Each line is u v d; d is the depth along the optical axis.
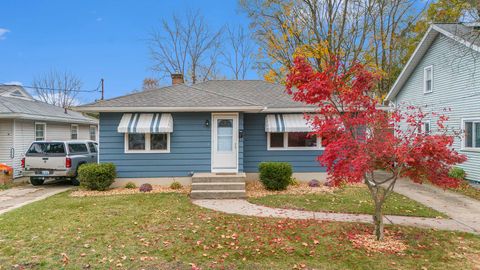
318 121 7.90
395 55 29.70
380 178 16.66
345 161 7.21
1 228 8.18
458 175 15.26
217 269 5.73
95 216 9.30
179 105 13.72
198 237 7.47
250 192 13.03
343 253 6.50
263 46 30.97
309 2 28.70
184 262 6.05
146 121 13.74
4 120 17.61
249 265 5.91
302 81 7.85
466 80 15.54
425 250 6.67
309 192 12.93
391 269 5.74
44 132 20.56
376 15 28.98
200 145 14.34
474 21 16.58
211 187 12.35
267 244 7.01
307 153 15.35
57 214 9.55
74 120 23.67
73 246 6.88
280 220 8.93
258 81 19.80
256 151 15.41
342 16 28.56
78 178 13.98
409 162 6.95
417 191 13.13
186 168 14.29
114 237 7.46
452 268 5.79
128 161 14.17
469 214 9.59
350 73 8.10
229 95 16.83
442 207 10.45
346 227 8.24
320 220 8.94
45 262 6.05
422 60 19.50
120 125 13.52
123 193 12.92
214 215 9.48
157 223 8.59
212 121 14.34
